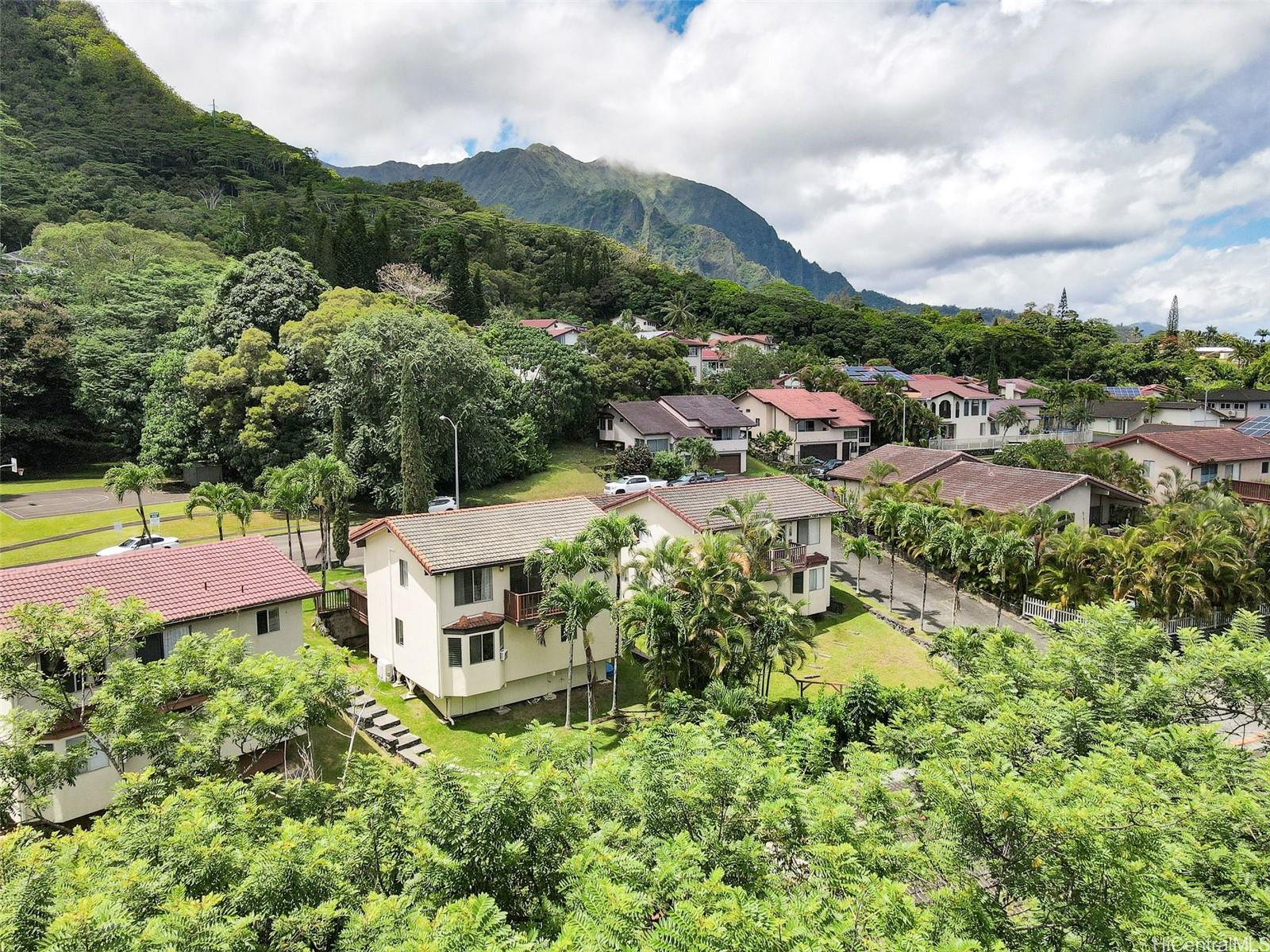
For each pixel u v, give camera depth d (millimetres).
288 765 21156
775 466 68250
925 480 48000
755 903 9344
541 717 25453
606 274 124500
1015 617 34594
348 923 9672
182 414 49281
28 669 14062
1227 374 109938
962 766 12734
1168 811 11508
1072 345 128250
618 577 27859
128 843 11211
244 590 21656
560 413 61562
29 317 53344
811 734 15695
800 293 183375
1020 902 11289
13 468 48938
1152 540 33656
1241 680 16156
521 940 8938
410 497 41031
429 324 48844
